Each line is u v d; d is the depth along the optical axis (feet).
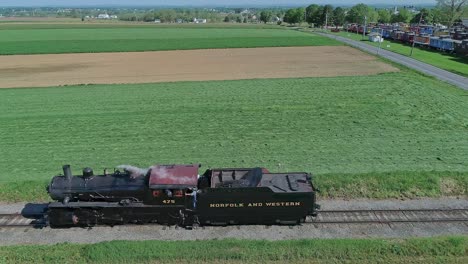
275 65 218.18
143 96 139.54
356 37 387.96
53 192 51.98
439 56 249.34
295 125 104.32
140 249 47.62
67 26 526.16
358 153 84.07
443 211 57.77
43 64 227.81
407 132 98.32
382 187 65.10
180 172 51.62
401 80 159.22
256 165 77.61
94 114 116.67
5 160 82.89
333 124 104.99
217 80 172.14
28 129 103.45
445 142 91.20
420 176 68.18
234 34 406.21
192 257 46.73
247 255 46.73
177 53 271.90
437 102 126.52
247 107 122.42
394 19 612.29
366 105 123.03
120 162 80.48
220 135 97.04
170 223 54.29
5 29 460.55
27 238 52.49
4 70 208.95
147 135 97.81
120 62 233.96
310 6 582.35
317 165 77.15
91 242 51.44
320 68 204.33
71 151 87.61
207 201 51.39
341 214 57.06
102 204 51.75
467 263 45.39
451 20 467.93
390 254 46.85
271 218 53.01
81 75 192.85
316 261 46.21
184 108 122.21
